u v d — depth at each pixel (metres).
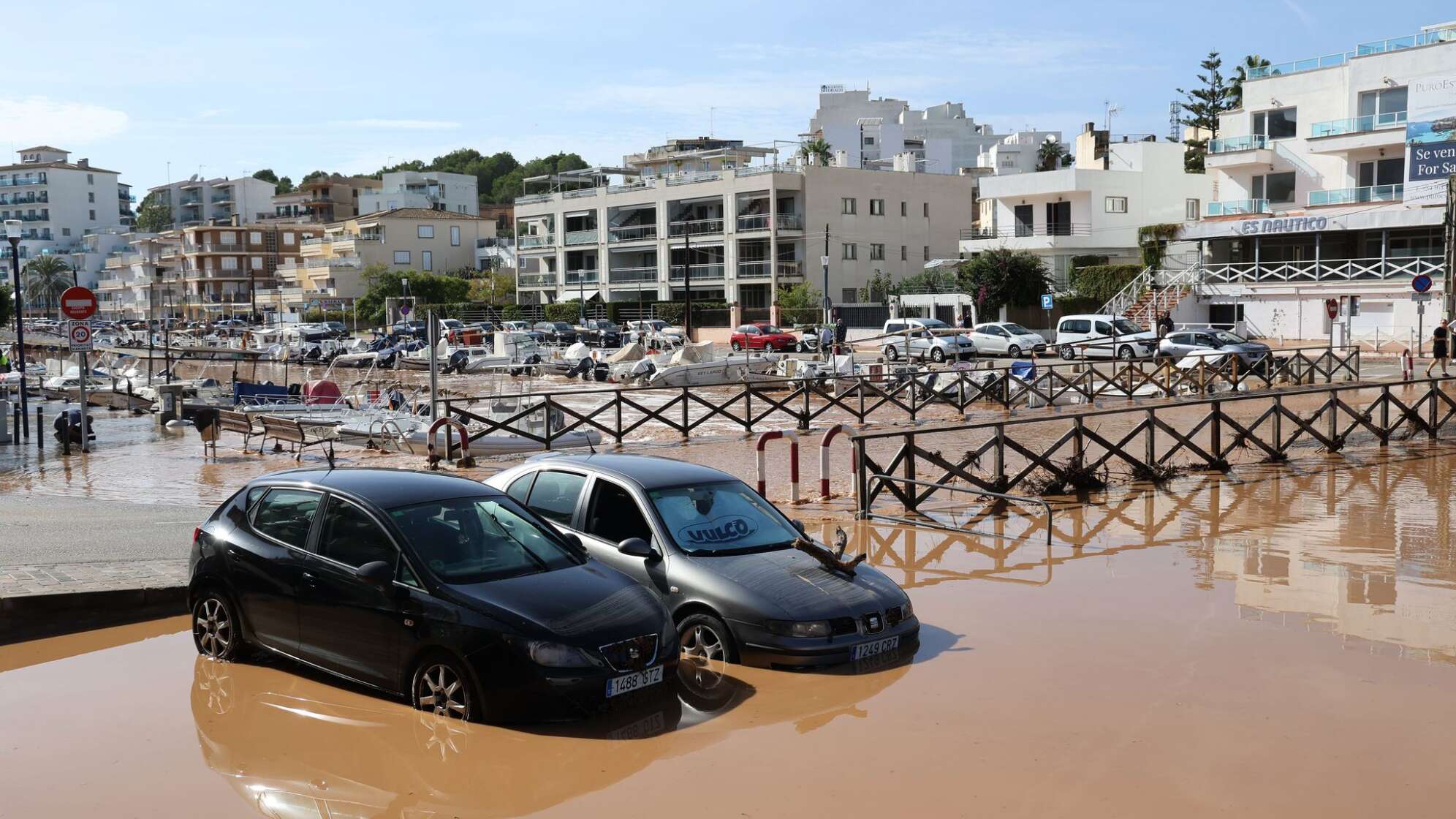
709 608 8.10
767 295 74.38
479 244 112.62
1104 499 15.38
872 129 108.12
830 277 73.50
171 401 27.98
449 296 94.88
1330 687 7.59
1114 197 65.12
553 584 7.27
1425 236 47.84
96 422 29.91
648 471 9.04
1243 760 6.32
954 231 79.88
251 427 24.67
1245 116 56.25
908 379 28.61
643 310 77.31
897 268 76.94
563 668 6.71
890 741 6.64
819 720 7.00
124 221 169.50
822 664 7.89
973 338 49.91
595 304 80.25
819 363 40.16
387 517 7.44
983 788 5.96
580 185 100.00
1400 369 37.25
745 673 7.91
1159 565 11.43
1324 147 51.38
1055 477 15.93
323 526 7.75
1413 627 9.09
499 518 7.87
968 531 13.25
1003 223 68.12
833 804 5.77
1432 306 45.75
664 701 7.37
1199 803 5.77
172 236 131.12
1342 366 37.03
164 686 7.70
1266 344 45.44
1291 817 5.61
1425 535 12.72
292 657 7.74
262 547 7.97
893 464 14.46
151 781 6.09
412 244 108.25
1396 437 21.50
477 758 6.39
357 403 31.73
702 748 6.56
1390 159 50.50
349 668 7.40
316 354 63.56
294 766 6.30
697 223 75.75
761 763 6.33
